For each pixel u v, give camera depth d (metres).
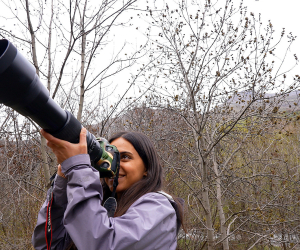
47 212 1.44
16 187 6.23
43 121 1.12
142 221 1.22
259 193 6.54
